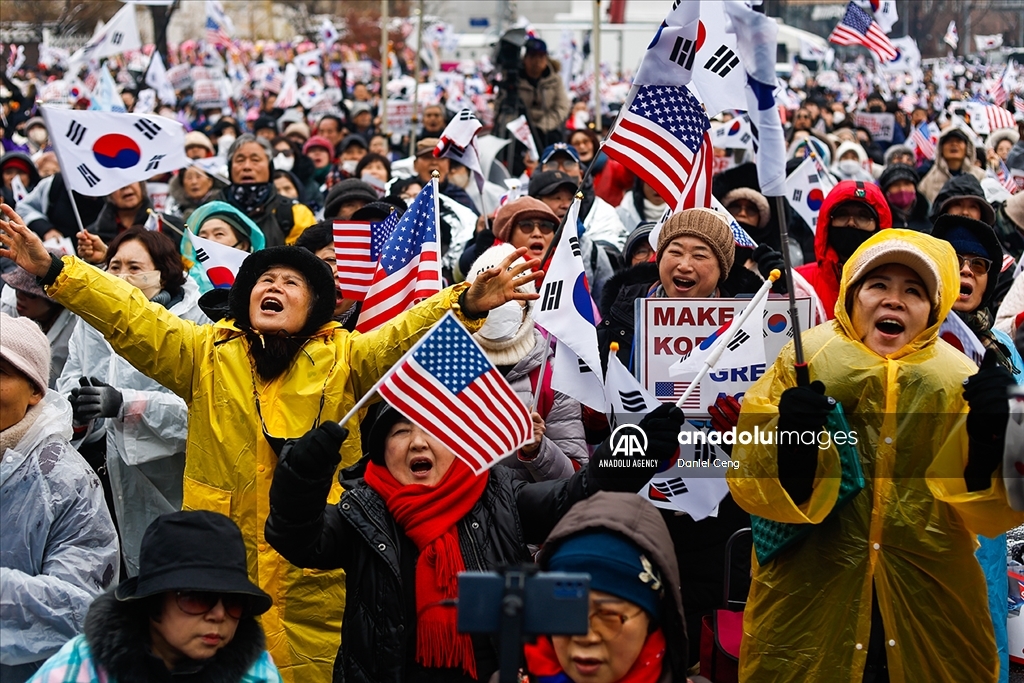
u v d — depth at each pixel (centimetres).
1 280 712
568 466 503
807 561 400
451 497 403
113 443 569
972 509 378
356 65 3198
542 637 338
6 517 409
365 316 562
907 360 402
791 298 405
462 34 3716
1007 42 3225
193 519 346
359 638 394
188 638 339
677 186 568
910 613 390
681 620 321
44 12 3098
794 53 2888
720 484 484
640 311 511
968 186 809
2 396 414
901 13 3112
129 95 2141
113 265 622
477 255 762
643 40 2969
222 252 677
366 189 838
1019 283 639
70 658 336
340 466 474
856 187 546
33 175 1214
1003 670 446
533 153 1189
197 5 3950
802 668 398
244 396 466
